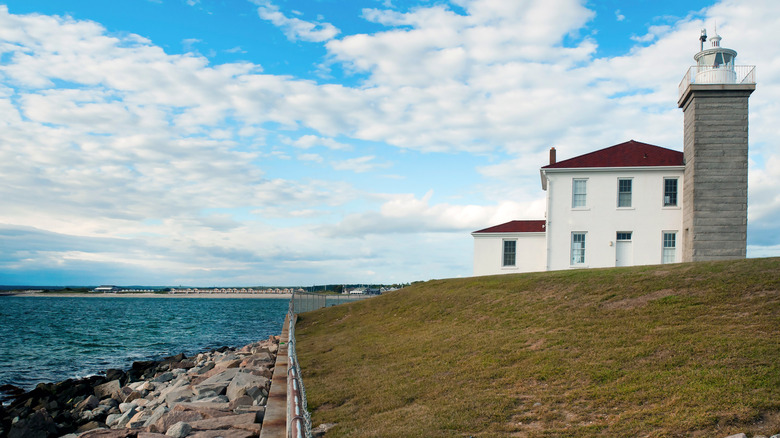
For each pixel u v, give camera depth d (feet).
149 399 60.80
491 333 53.57
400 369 46.73
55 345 137.39
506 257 113.60
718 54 96.58
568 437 26.81
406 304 87.45
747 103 92.27
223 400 47.75
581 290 61.77
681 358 35.58
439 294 85.10
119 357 119.55
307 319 104.37
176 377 76.43
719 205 92.22
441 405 34.58
